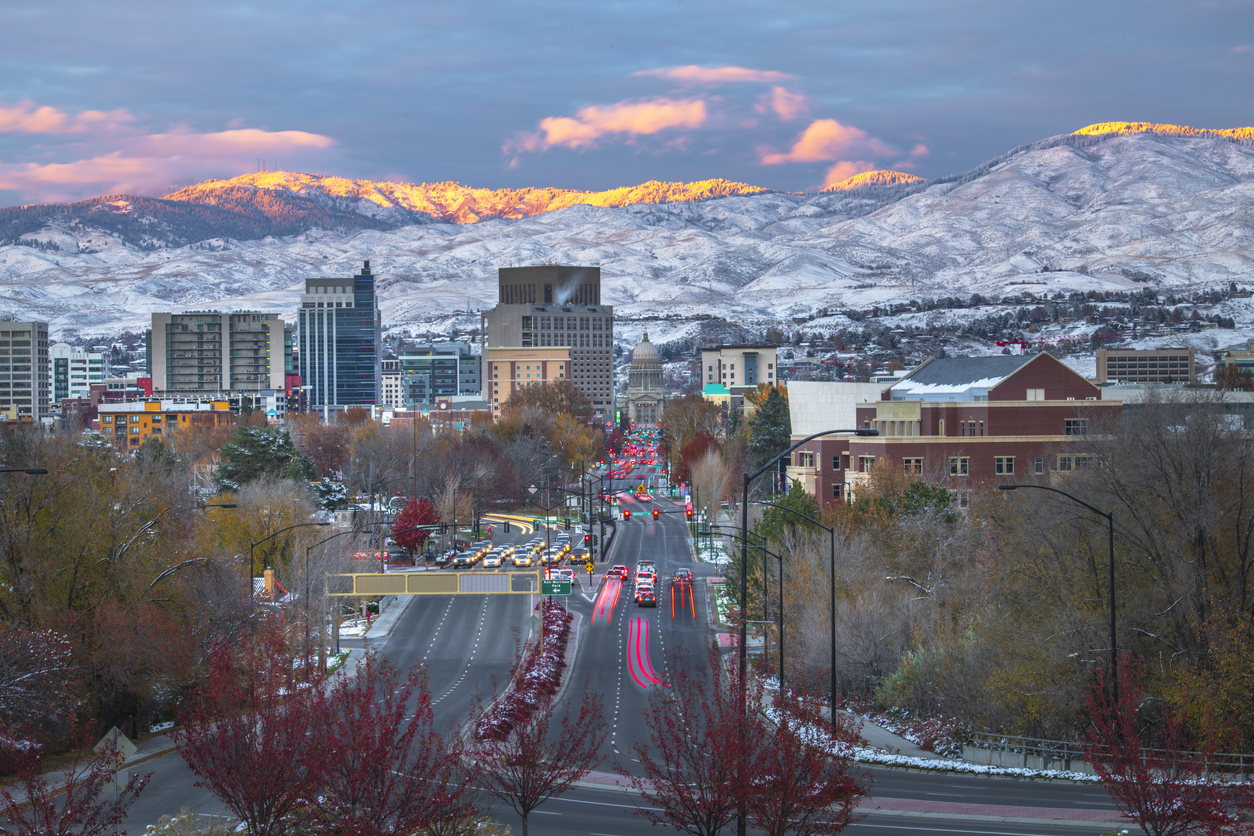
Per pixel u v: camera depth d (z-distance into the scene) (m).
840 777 52.16
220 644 84.50
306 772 51.81
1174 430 92.25
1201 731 73.06
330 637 124.50
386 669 81.44
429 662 116.12
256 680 68.12
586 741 81.38
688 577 170.88
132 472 102.06
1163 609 84.50
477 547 199.88
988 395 161.62
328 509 199.38
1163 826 51.22
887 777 73.88
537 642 111.88
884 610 100.88
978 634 89.81
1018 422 156.25
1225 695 74.81
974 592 99.31
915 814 63.66
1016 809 64.56
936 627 98.88
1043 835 59.59
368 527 182.00
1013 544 97.44
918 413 162.00
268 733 49.78
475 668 112.94
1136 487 90.88
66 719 77.81
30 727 75.38
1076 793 69.25
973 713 84.50
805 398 196.38
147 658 84.31
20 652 73.94
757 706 56.47
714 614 144.62
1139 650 83.88
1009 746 79.12
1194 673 77.06
